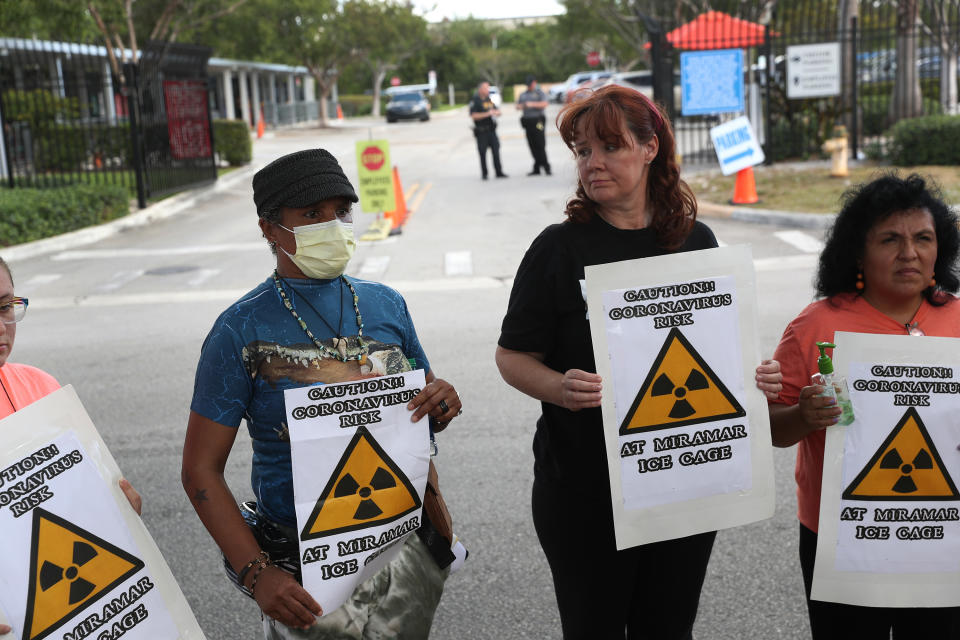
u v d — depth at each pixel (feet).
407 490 7.37
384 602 7.55
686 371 7.82
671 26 92.94
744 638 11.28
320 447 7.11
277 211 7.08
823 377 7.69
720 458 7.97
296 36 139.44
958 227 7.88
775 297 27.81
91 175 67.15
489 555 13.61
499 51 301.22
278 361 7.14
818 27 59.52
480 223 45.39
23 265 39.29
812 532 8.53
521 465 16.74
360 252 39.11
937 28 69.92
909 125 49.03
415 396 7.35
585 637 8.70
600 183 7.76
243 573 7.02
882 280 7.89
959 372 7.77
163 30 85.10
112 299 32.22
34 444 6.62
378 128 140.26
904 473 7.89
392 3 164.66
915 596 8.04
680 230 8.09
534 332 8.18
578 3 152.56
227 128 78.59
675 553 8.41
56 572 6.59
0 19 59.06
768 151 54.49
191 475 7.14
